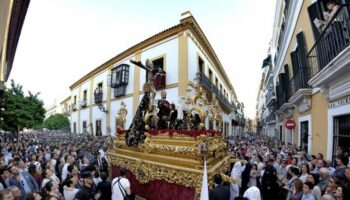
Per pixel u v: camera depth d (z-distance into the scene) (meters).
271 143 18.66
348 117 6.82
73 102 32.75
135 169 5.85
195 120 5.85
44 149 11.48
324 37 7.54
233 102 39.44
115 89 20.89
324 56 7.66
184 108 6.11
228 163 6.37
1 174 5.38
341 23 6.44
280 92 18.16
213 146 4.98
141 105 6.77
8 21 7.55
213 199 4.22
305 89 9.95
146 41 17.42
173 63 15.35
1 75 11.42
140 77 18.20
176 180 4.77
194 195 4.43
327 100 8.12
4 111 18.80
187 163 4.74
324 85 7.74
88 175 5.03
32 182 6.00
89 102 26.95
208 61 19.84
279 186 6.34
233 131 37.25
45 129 47.56
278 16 19.80
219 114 6.70
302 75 10.64
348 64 5.33
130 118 18.89
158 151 5.46
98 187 5.64
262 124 55.75
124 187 5.03
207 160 4.71
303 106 11.46
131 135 6.50
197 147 4.55
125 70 19.55
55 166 7.85
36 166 6.76
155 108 6.59
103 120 23.45
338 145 7.48
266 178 6.46
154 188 5.33
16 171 5.55
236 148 11.78
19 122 19.42
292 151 10.56
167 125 6.40
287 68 15.05
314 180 5.22
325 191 4.68
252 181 6.77
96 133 24.56
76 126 30.84
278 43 20.47
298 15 11.88
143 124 6.41
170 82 15.35
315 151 9.64
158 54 16.55
